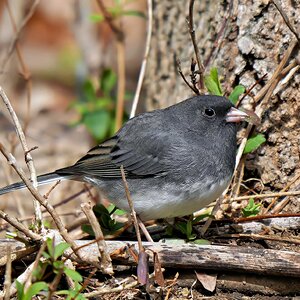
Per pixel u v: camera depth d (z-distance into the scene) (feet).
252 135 33.42
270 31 33.22
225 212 32.30
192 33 33.22
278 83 32.76
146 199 30.91
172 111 32.22
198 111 31.35
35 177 30.73
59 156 48.80
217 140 30.96
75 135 52.85
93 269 28.45
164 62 41.39
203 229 30.91
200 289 28.09
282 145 33.14
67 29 65.92
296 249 29.71
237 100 33.19
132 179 31.50
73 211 38.70
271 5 33.04
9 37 54.95
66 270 24.54
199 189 30.40
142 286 27.55
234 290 27.96
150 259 27.96
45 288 25.07
